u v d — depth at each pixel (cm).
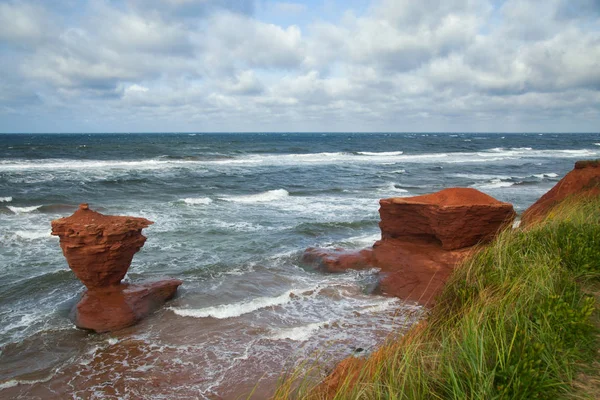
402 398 321
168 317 837
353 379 395
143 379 628
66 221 795
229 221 1777
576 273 514
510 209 1007
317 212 2016
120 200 2281
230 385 605
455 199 1020
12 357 698
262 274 1093
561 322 387
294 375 452
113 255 812
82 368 661
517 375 314
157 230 1582
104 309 807
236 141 10506
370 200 2397
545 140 13012
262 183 3072
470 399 305
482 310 423
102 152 5197
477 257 630
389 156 5878
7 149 5466
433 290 863
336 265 1101
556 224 683
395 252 1093
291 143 9562
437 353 372
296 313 845
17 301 923
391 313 816
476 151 7206
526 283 471
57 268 1131
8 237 1437
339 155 5844
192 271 1116
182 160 4544
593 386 314
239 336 751
